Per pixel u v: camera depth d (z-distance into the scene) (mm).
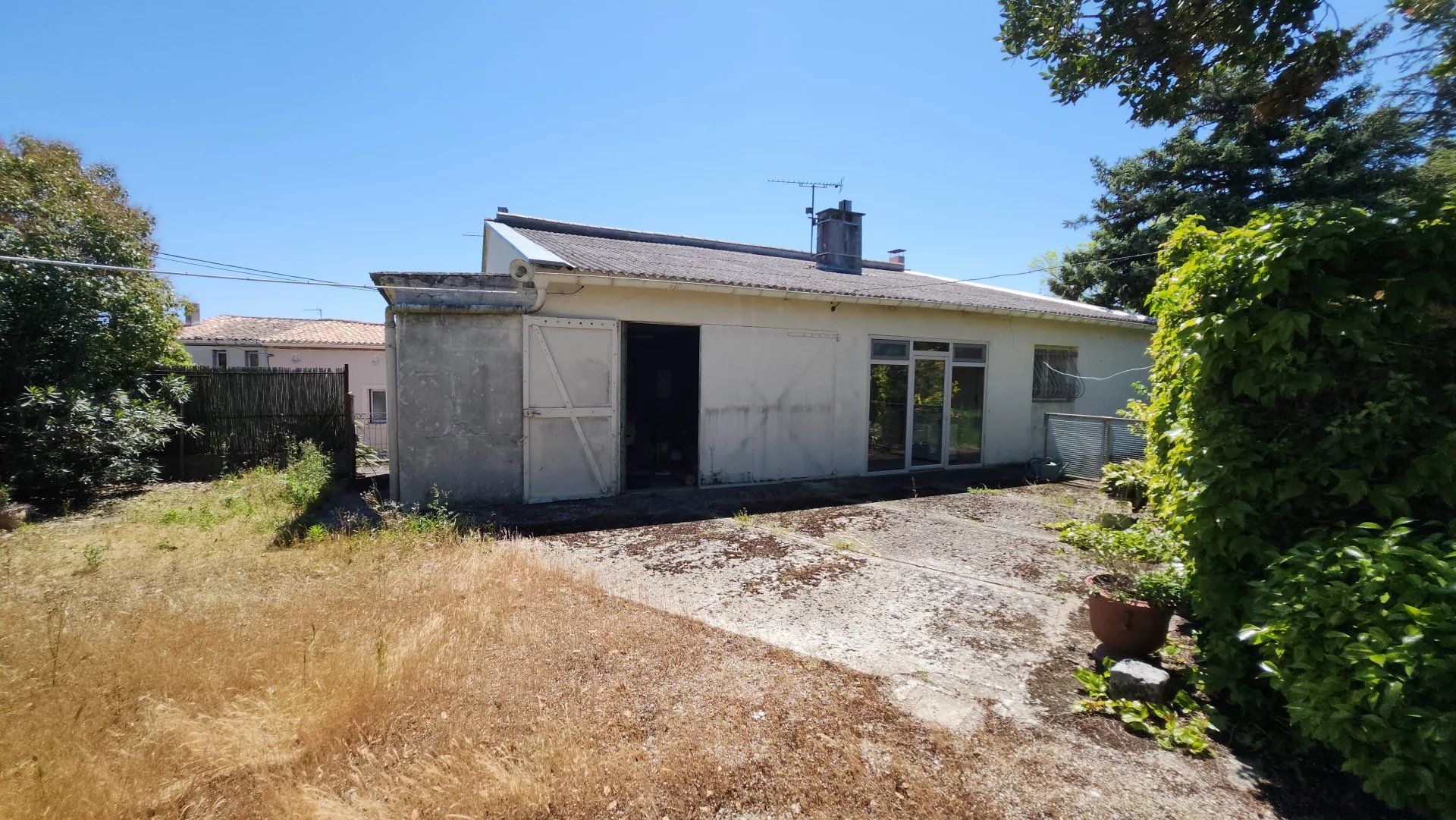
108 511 7262
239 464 10156
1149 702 3102
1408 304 2617
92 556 4977
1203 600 3068
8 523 6410
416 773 2441
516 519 6816
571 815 2258
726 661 3422
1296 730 2797
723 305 8695
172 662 3047
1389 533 2326
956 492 8992
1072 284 20453
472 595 4121
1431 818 2129
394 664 3061
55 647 3031
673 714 2881
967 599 4613
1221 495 2965
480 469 7371
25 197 8242
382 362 18859
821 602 4488
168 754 2484
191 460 9898
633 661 3371
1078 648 3793
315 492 7719
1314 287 2777
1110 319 12539
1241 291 2984
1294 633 2361
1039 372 12172
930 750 2713
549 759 2506
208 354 17766
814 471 9648
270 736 2586
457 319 7207
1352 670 2238
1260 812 2371
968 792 2447
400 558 4988
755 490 8742
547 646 3512
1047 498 8625
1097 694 3203
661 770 2480
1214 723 2906
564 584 4555
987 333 11367
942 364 10898
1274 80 4371
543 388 7516
